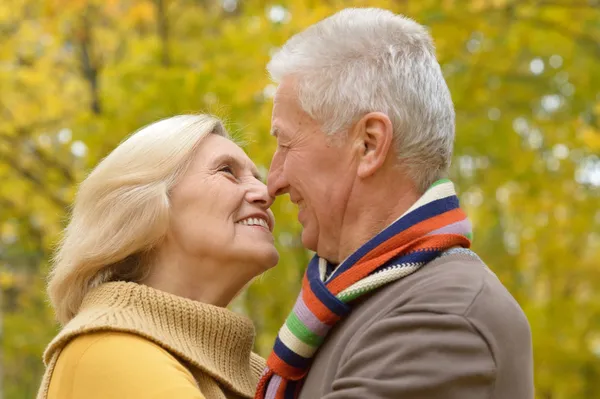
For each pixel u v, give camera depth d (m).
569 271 8.03
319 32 2.35
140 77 5.91
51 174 6.88
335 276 2.26
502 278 7.48
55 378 2.34
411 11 5.73
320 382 2.16
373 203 2.28
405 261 2.15
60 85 7.05
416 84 2.25
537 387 7.81
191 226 2.63
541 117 6.65
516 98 6.47
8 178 6.81
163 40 6.41
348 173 2.29
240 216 2.68
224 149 2.73
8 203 7.04
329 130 2.29
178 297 2.54
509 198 7.12
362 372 1.98
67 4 6.31
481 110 6.48
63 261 2.68
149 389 2.22
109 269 2.69
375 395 1.92
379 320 2.08
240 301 6.67
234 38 5.89
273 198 2.62
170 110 5.57
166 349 2.40
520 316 2.04
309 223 2.39
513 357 1.97
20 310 9.20
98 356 2.30
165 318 2.50
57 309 2.71
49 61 6.94
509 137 6.40
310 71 2.32
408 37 2.31
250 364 2.90
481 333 1.94
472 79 6.21
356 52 2.28
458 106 6.30
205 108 5.50
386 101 2.24
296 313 2.27
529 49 6.55
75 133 6.09
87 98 7.05
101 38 7.04
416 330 1.97
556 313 7.71
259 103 5.69
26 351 8.64
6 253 8.13
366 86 2.25
